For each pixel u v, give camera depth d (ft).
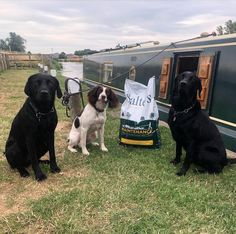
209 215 4.74
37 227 4.41
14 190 5.43
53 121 5.93
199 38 9.14
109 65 15.72
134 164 6.56
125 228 4.34
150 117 7.50
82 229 4.33
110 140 8.21
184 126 6.19
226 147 7.52
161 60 10.55
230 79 7.53
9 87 18.98
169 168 6.45
